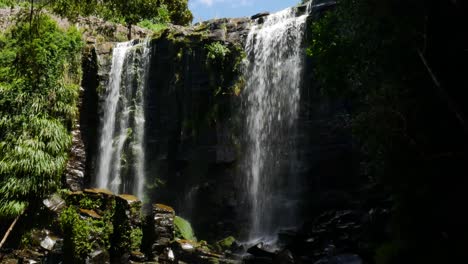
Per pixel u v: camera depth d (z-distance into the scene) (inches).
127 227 530.3
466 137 269.0
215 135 668.7
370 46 312.8
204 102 689.0
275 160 630.5
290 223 592.7
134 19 386.3
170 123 719.1
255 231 624.1
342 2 340.8
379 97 311.1
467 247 263.9
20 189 572.4
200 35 716.0
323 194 573.6
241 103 682.2
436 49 282.4
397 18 295.9
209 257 498.9
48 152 614.5
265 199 627.5
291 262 442.3
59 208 590.9
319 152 588.1
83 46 808.3
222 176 656.4
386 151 304.5
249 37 709.9
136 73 778.8
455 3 261.0
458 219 270.7
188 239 556.4
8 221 592.7
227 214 642.8
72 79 771.4
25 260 557.0
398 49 297.3
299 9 678.5
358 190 537.0
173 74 732.0
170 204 690.8
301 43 638.5
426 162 285.4
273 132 641.6
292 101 630.5
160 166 713.0
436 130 283.6
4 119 618.5
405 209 303.9
